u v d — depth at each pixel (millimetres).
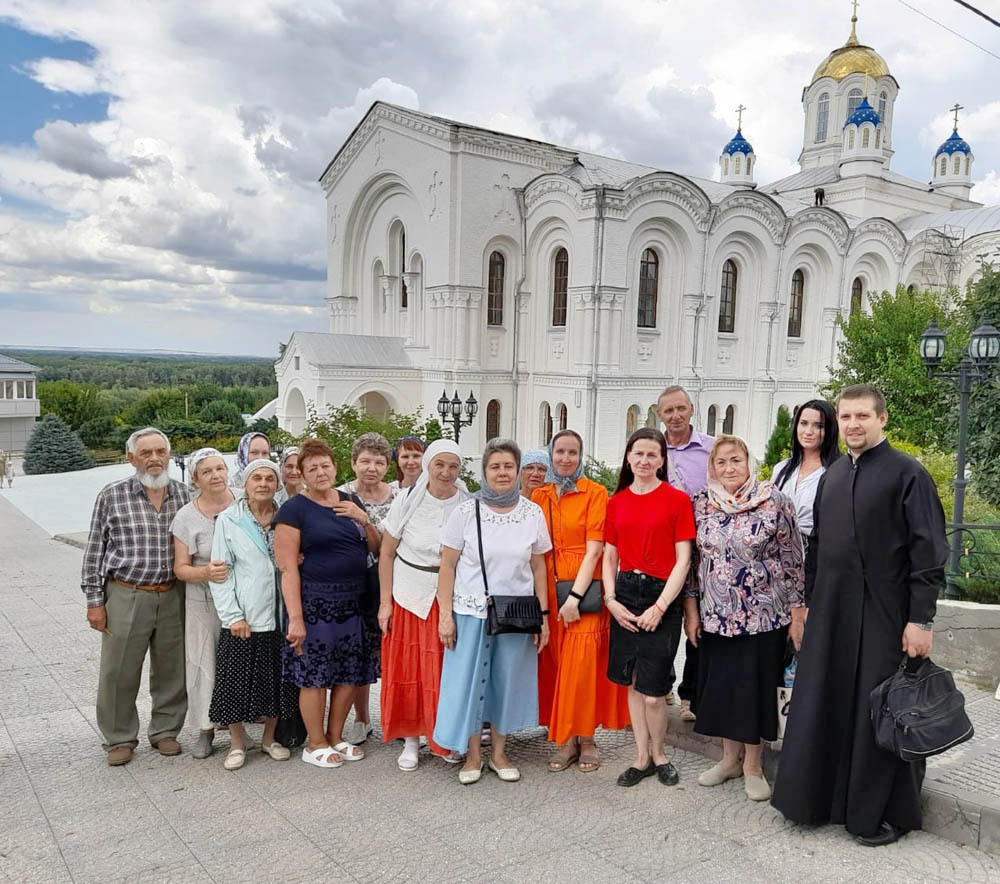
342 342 30562
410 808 4629
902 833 4270
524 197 29938
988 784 4492
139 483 5414
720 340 32625
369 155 32719
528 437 31219
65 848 4133
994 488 12188
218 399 90188
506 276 30656
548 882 3803
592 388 28266
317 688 5234
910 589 4152
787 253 33875
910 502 4137
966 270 39531
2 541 20641
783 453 27344
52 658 8383
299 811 4578
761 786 4770
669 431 6375
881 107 46156
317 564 5215
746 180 43750
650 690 4824
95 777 5117
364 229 34906
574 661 5082
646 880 3824
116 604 5312
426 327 30688
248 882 3789
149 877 3838
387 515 5367
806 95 47531
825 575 4348
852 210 42750
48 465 44406
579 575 5090
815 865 3988
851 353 27406
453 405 21562
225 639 5188
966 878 3867
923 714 3902
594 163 32469
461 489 5445
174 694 5570
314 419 24125
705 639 4797
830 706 4289
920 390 23047
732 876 3871
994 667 6746
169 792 4867
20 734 5973
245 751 5574
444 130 28484
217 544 5156
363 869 3910
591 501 5273
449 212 28859
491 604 4895
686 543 4840
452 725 4953
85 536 20328
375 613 5594
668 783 4953
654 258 30250
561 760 5266
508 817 4504
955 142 46188
